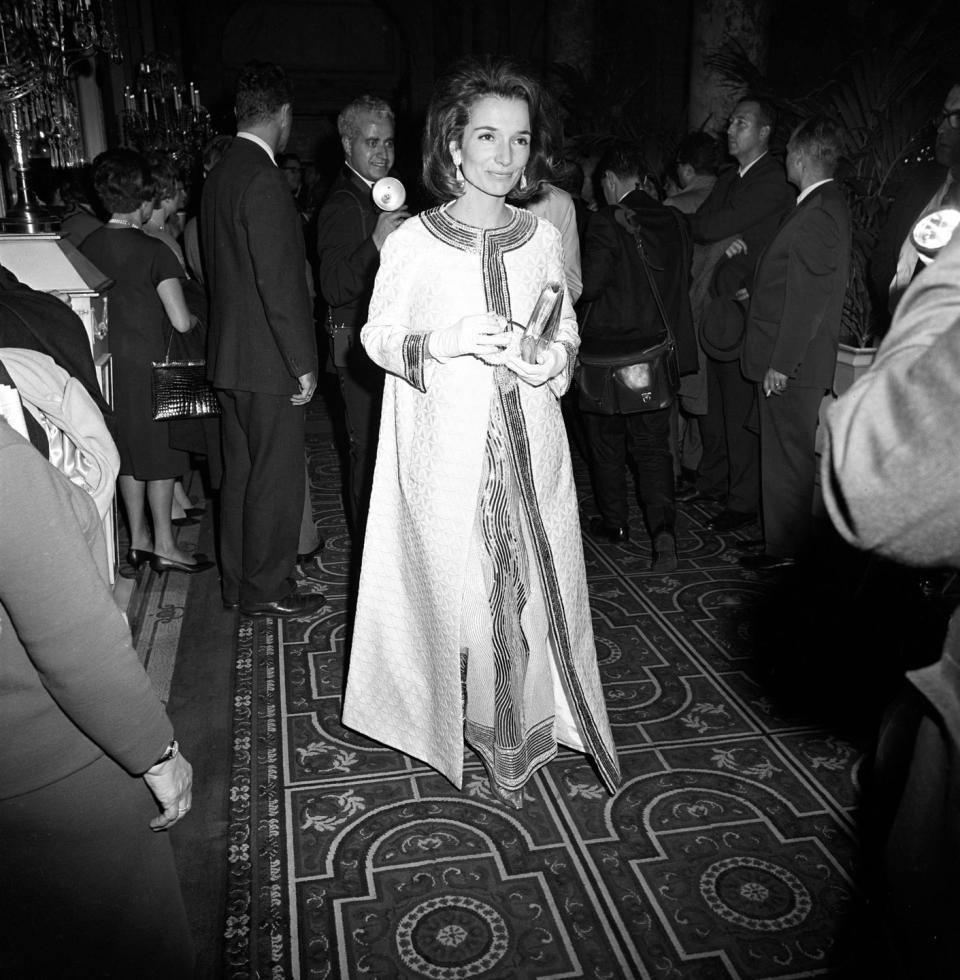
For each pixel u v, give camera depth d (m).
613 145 4.05
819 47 10.84
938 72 5.25
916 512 0.87
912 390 0.87
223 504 3.71
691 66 7.63
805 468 4.00
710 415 4.91
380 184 3.32
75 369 2.49
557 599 2.38
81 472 1.87
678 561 4.26
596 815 2.54
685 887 2.27
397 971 2.02
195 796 2.61
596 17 11.41
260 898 2.23
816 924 2.15
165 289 3.70
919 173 3.45
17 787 1.20
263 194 3.16
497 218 2.28
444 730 2.47
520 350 2.17
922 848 1.07
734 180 4.53
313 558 4.31
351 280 3.43
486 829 2.48
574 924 2.15
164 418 3.77
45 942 1.27
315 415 7.09
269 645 3.50
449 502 2.30
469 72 2.14
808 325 3.73
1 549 1.08
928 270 0.94
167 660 3.38
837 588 3.91
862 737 2.91
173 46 12.62
